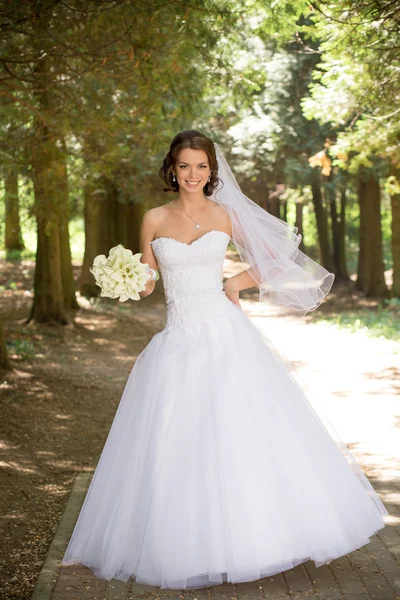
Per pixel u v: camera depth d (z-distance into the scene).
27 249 31.45
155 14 7.32
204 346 4.04
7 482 5.98
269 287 4.28
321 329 17.20
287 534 3.72
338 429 8.05
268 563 3.65
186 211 4.16
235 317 4.20
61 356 12.79
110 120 9.75
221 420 3.83
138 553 3.77
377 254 23.31
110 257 3.85
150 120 9.80
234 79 10.09
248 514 3.67
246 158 22.81
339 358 13.05
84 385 10.49
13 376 10.29
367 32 7.79
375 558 4.16
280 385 4.11
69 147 12.79
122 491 3.88
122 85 9.09
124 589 3.79
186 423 3.89
